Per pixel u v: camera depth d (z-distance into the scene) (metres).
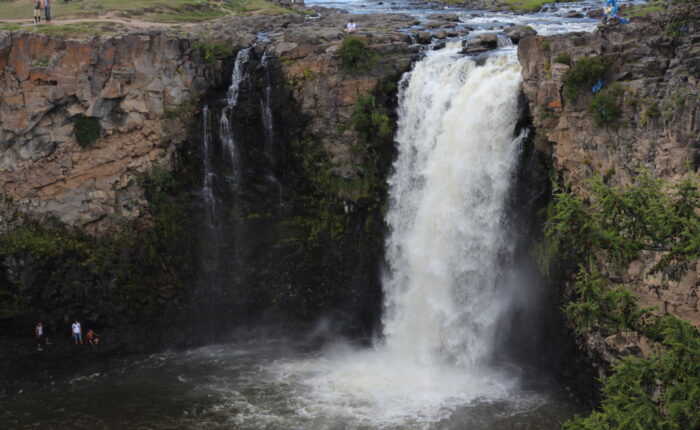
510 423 32.06
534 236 36.56
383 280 42.41
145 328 41.94
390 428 31.80
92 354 40.56
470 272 38.59
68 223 41.59
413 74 41.09
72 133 41.12
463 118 38.56
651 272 20.92
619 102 31.45
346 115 42.00
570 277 34.16
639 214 20.08
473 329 38.56
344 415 33.19
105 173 41.69
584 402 33.78
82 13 51.22
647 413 18.62
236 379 37.81
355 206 42.47
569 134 34.09
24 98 40.09
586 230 20.61
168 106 42.28
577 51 33.50
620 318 20.88
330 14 62.25
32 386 37.53
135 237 41.97
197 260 43.06
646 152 30.05
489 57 38.91
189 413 33.91
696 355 18.41
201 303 43.12
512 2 67.38
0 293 39.44
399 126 41.66
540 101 34.78
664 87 29.69
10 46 39.56
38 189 41.16
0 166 40.38
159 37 41.81
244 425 32.56
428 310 39.81
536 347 36.78
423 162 40.59
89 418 33.84
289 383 37.06
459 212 38.84
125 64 41.16
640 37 33.53
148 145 42.03
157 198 42.31
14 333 40.03
